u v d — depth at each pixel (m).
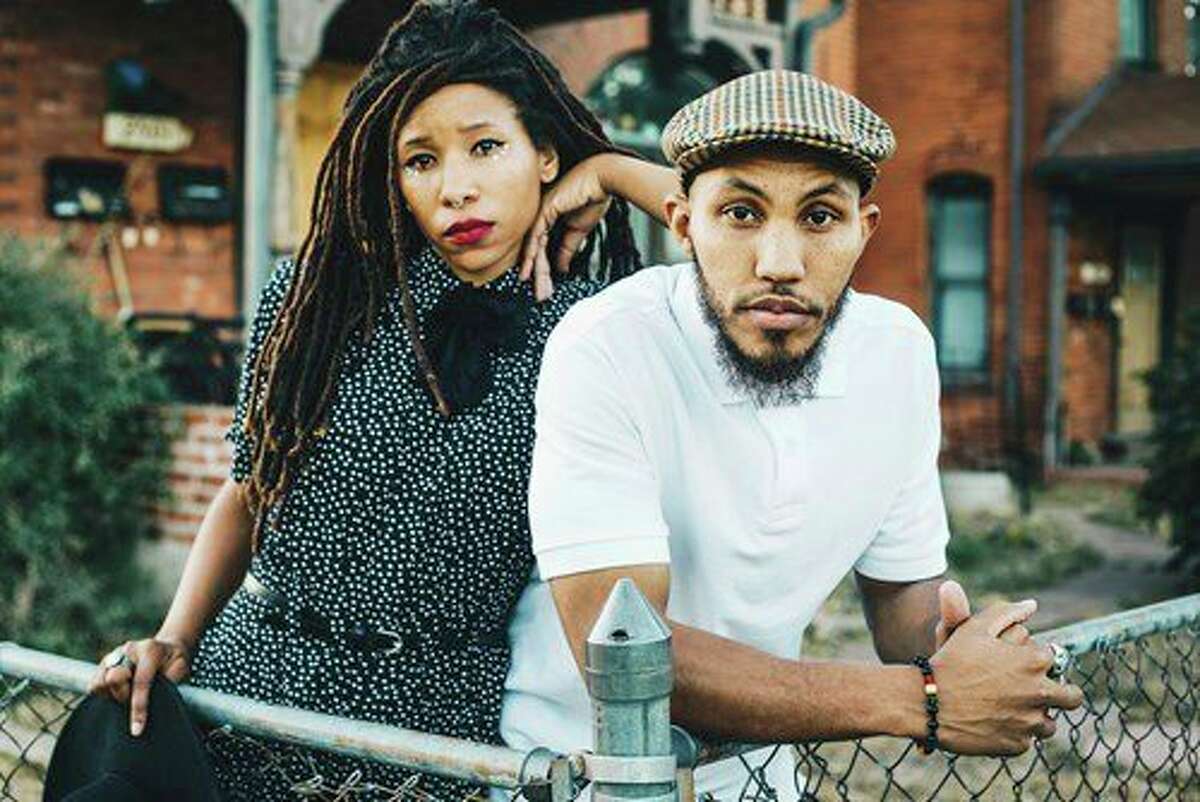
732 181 1.65
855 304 1.90
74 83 9.81
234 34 10.41
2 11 9.54
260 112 8.15
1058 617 8.20
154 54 10.11
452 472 2.04
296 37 8.19
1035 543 10.88
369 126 2.06
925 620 1.97
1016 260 15.53
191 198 10.24
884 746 5.39
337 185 2.08
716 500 1.81
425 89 2.05
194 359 8.80
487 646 2.07
